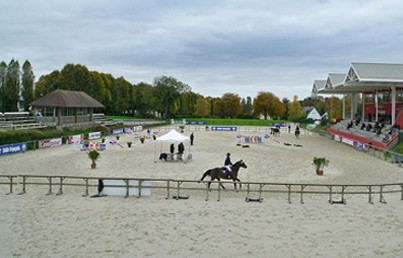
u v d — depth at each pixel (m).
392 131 39.03
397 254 11.25
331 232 13.06
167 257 10.73
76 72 83.75
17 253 10.88
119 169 24.45
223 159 29.73
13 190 18.28
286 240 12.23
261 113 113.25
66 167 25.02
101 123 63.34
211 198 17.33
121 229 12.98
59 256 10.70
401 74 43.34
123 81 109.62
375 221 14.35
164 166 25.88
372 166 27.92
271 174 23.42
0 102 71.81
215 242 11.94
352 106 64.06
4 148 30.58
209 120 93.69
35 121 52.97
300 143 45.41
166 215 14.60
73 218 14.09
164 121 84.56
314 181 21.45
